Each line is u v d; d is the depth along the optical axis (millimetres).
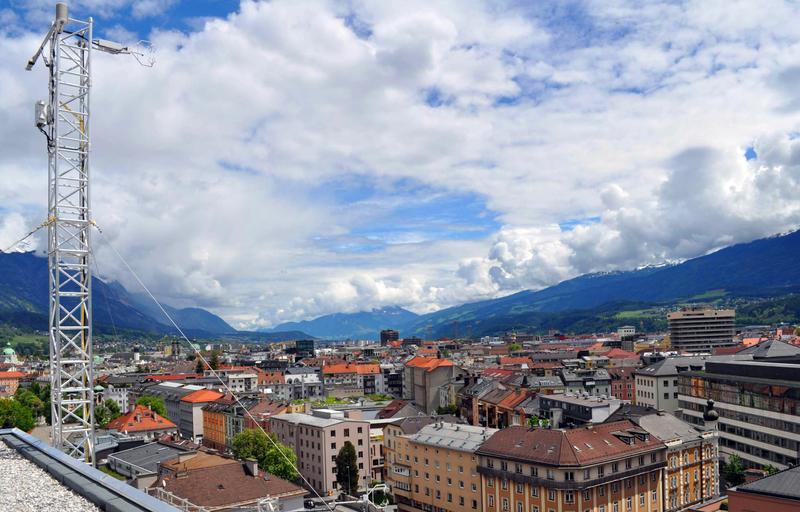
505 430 136125
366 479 183000
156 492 112625
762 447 163750
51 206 93125
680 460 139375
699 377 192125
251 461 122188
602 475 119562
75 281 93500
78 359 93625
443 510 147750
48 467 46250
